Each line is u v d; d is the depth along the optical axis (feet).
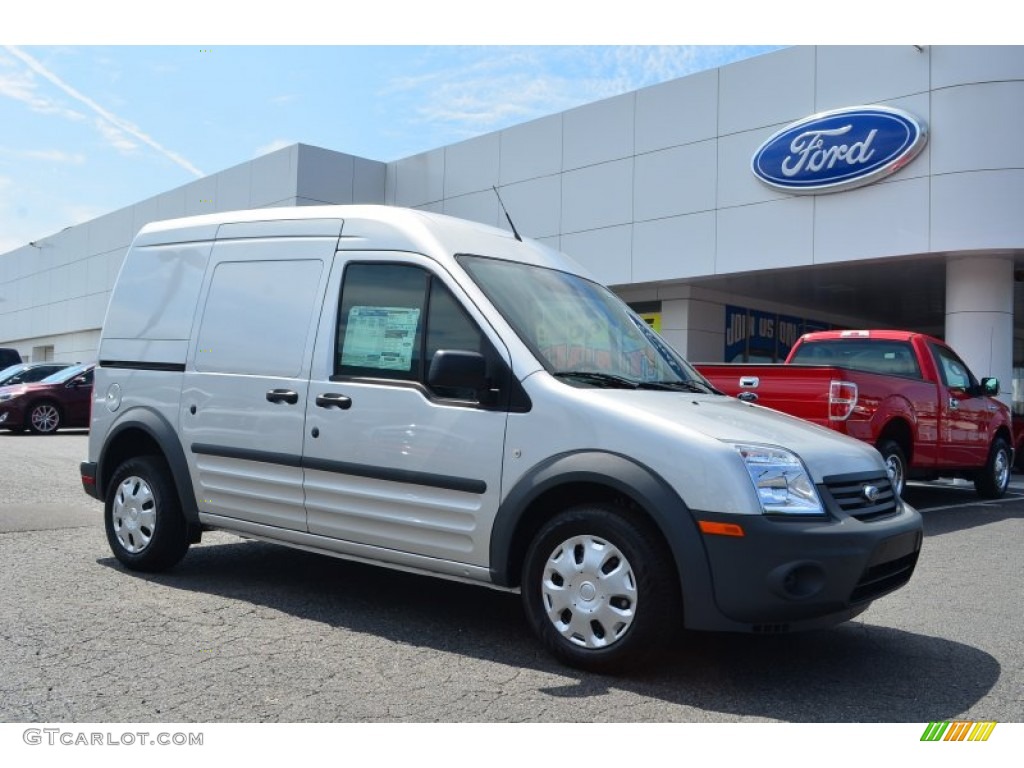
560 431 13.99
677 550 12.79
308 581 19.20
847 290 64.95
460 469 14.82
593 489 13.96
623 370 16.08
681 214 58.13
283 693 12.53
